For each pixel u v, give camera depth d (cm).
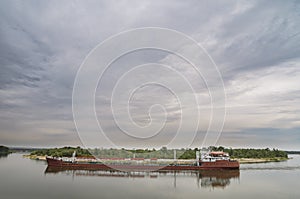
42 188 3956
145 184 4478
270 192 3906
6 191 3722
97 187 4109
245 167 7331
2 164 7481
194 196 3641
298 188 4194
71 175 5444
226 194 3766
